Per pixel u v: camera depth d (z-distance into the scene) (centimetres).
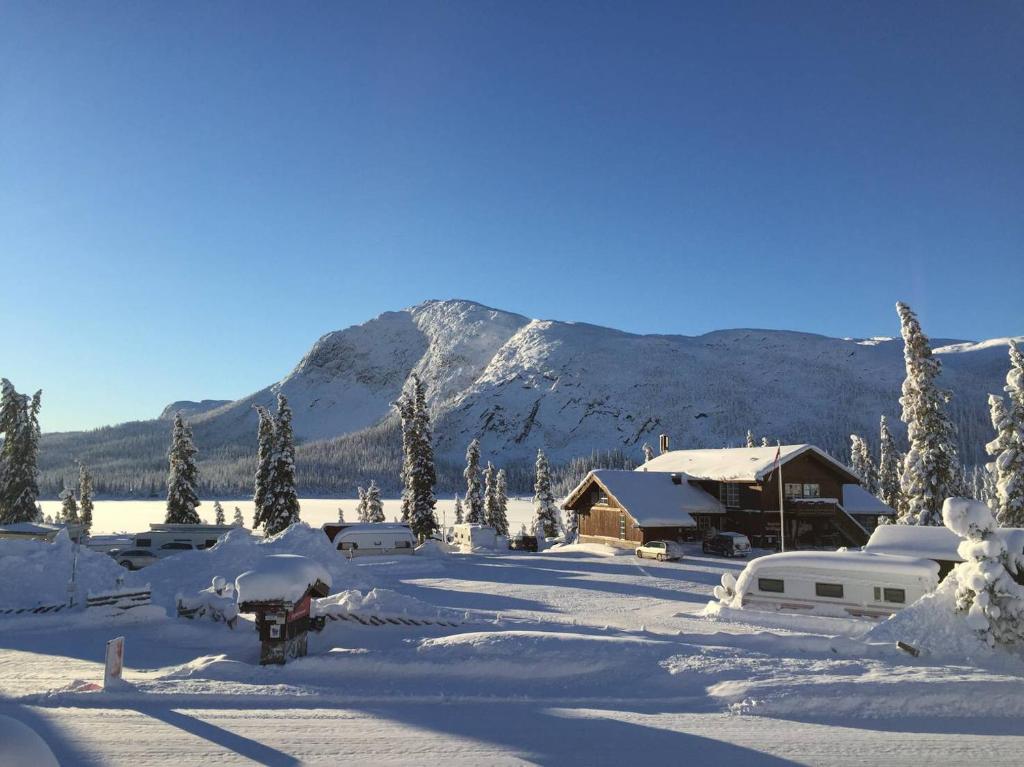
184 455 6812
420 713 1232
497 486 8750
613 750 1045
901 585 2303
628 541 5481
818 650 1670
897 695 1270
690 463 6172
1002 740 1095
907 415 4328
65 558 2627
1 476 6325
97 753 1015
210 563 2947
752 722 1186
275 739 1082
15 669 1622
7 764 487
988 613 1592
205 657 1648
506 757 1012
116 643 1389
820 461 5553
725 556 5003
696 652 1555
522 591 3300
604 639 1589
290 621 1580
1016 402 3825
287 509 5791
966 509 1672
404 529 5341
